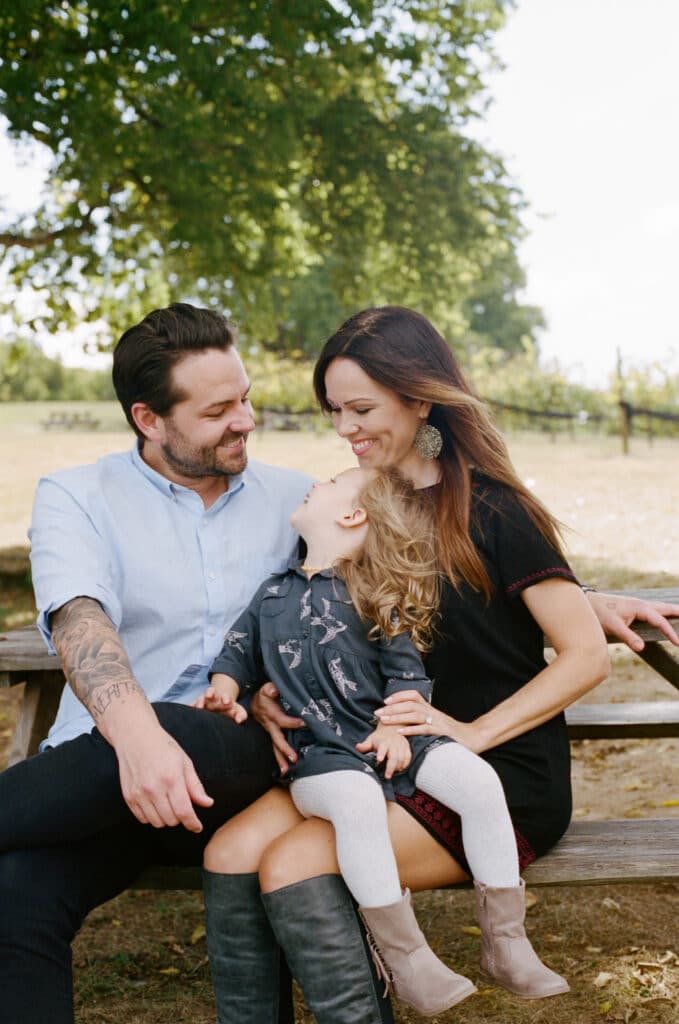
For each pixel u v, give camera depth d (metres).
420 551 2.41
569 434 24.70
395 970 2.08
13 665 3.04
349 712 2.29
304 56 11.83
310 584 2.44
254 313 15.20
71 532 2.54
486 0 13.91
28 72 10.30
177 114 10.87
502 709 2.35
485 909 2.18
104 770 2.12
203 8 10.37
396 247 15.00
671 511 12.25
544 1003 2.69
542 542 2.41
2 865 2.06
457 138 14.41
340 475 2.58
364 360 2.54
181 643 2.61
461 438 2.55
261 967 2.18
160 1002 2.79
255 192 12.26
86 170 11.10
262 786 2.35
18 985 1.93
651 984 2.74
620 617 2.75
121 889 2.29
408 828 2.19
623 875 2.32
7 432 38.41
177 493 2.66
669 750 4.94
